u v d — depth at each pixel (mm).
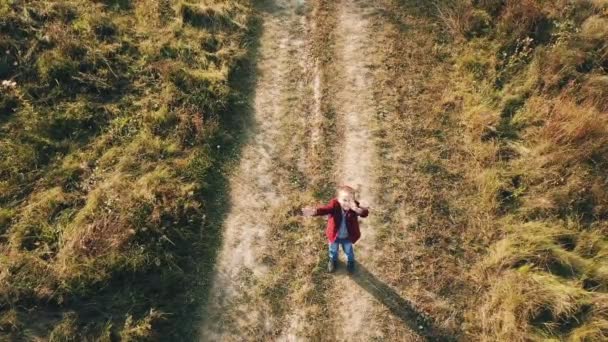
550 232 8094
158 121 9266
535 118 9344
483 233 8375
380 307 7695
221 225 8445
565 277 7770
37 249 7684
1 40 9578
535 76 9797
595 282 7676
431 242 8320
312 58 10633
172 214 8211
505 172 8867
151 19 10742
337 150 9320
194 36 10578
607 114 9133
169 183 8555
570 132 8914
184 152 9023
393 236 8375
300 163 9180
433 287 7887
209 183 8844
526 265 7836
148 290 7641
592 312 7328
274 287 7895
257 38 10938
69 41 9797
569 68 9781
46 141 8805
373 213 8586
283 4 11586
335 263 8023
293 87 10188
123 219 7926
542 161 8805
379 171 9039
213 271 8008
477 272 8000
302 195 8797
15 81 9375
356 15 11359
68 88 9484
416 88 10117
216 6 11016
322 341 7434
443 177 8984
